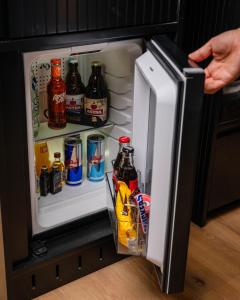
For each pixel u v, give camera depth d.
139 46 1.67
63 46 1.47
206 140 1.97
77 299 1.73
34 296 1.74
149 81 1.30
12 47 1.36
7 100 1.41
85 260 1.81
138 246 1.47
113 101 1.99
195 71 1.11
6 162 1.48
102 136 2.07
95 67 1.91
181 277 1.34
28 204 1.64
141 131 1.63
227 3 1.76
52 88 1.86
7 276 1.62
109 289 1.78
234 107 1.96
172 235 1.27
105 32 1.54
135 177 1.58
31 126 1.55
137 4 1.57
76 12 1.46
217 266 1.91
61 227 1.79
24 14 1.36
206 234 2.10
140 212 1.42
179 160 1.18
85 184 2.09
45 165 1.97
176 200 1.22
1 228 1.54
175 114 1.16
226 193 2.18
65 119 1.96
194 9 1.87
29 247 1.71
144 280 1.83
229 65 1.60
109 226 1.86
